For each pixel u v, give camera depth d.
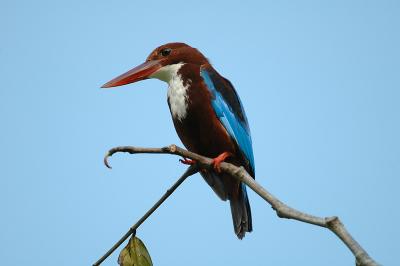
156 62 11.57
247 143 10.92
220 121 10.70
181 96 10.88
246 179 7.68
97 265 8.02
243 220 10.54
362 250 5.22
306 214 6.07
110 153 7.60
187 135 10.92
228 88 11.23
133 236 8.10
